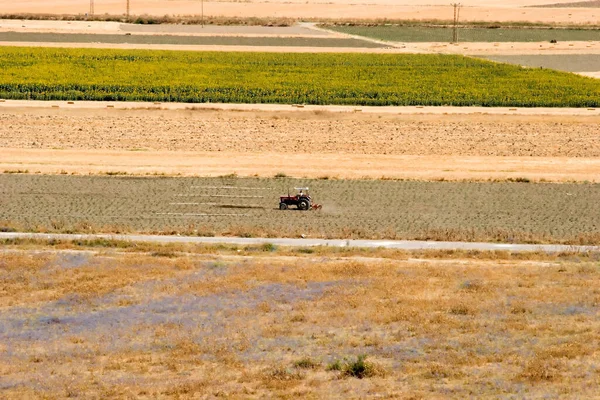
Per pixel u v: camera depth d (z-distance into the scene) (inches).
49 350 5027.1
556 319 5506.9
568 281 6299.2
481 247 7337.6
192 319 5521.7
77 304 5816.9
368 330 5319.9
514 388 4429.1
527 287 6166.3
